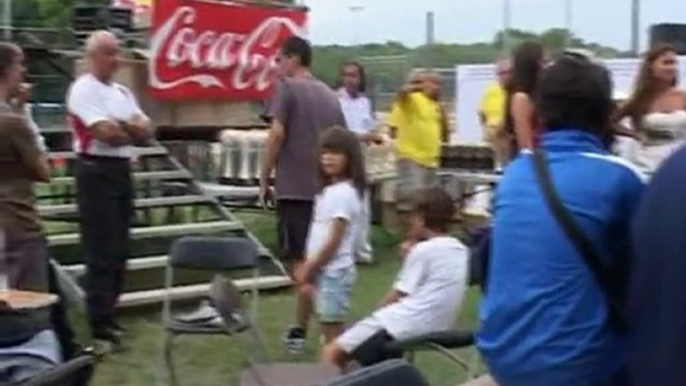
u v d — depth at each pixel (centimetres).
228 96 1451
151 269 1078
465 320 823
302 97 898
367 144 1388
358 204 790
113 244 878
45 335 471
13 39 1322
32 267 738
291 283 1090
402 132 1350
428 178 1348
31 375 435
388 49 2388
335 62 2216
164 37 1372
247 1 1462
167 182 1200
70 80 1320
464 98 1819
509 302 390
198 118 1483
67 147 1177
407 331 588
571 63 398
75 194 980
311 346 881
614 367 380
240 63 1463
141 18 1405
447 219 621
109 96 866
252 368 581
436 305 596
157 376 801
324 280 780
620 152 577
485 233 467
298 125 899
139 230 1084
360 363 553
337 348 571
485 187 1285
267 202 949
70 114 891
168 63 1381
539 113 402
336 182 789
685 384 330
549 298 381
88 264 874
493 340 398
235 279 1070
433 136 1352
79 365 421
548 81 397
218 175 1538
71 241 1058
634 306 348
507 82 700
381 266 1265
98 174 868
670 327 333
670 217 335
